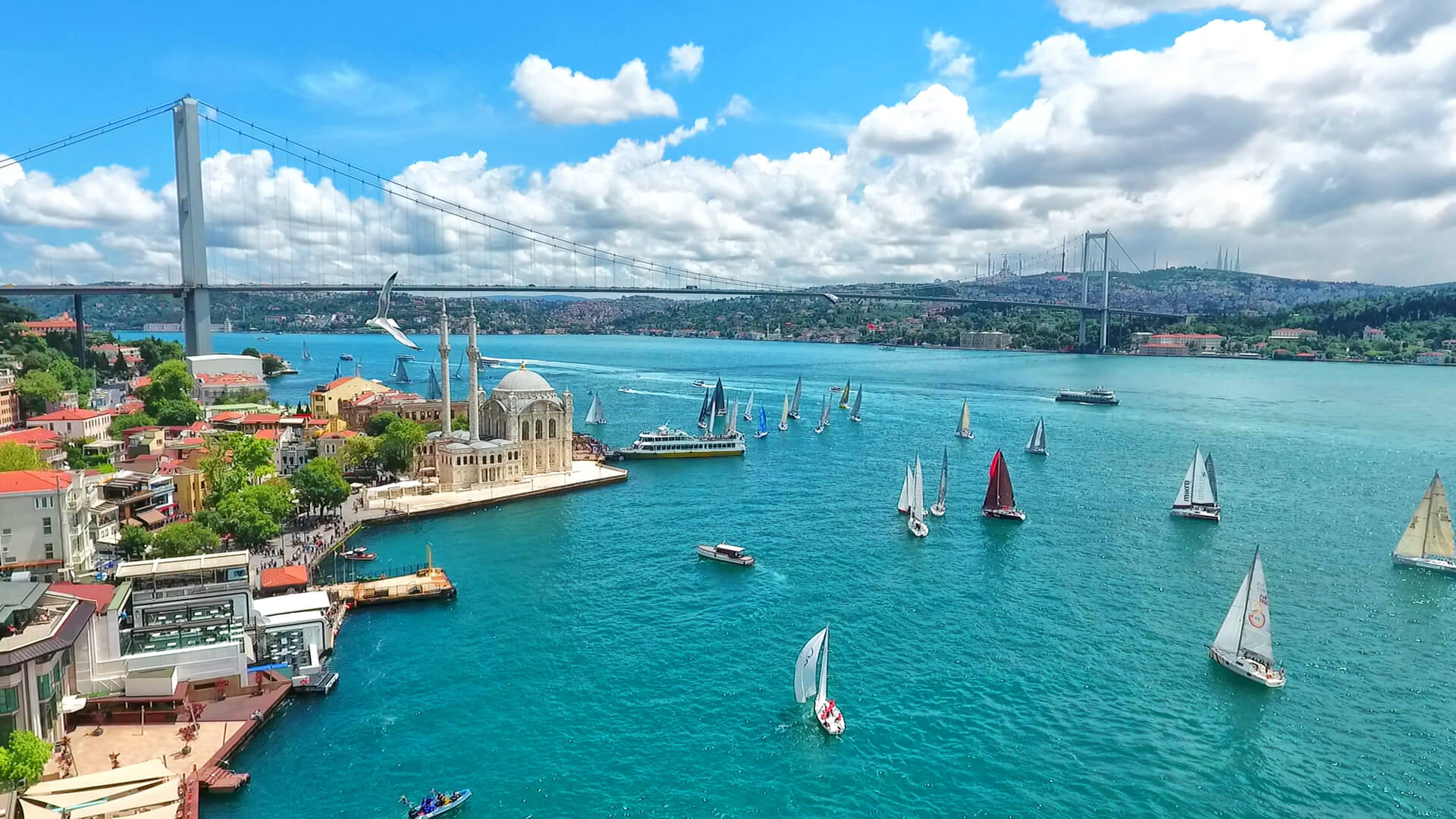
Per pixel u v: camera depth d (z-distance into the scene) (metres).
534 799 85.56
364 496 199.62
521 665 113.56
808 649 99.94
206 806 83.25
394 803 84.38
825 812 84.12
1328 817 83.94
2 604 87.38
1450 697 106.19
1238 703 104.44
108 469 183.62
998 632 124.69
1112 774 90.38
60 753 86.94
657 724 99.12
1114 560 158.12
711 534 176.50
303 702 103.12
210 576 115.56
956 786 88.12
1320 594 140.50
